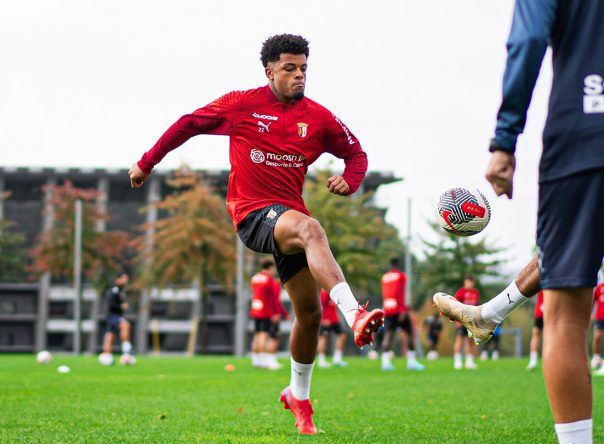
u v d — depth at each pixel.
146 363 30.12
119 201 77.19
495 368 26.89
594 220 4.63
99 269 64.12
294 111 7.80
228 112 7.70
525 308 46.59
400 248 51.97
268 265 26.09
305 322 7.77
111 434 8.02
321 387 15.97
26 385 15.95
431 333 47.25
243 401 12.28
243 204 7.74
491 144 4.67
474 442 7.28
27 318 71.19
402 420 9.52
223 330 70.88
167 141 7.77
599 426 8.43
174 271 59.16
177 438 7.62
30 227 76.06
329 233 58.84
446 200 6.86
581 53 4.68
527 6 4.60
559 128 4.70
